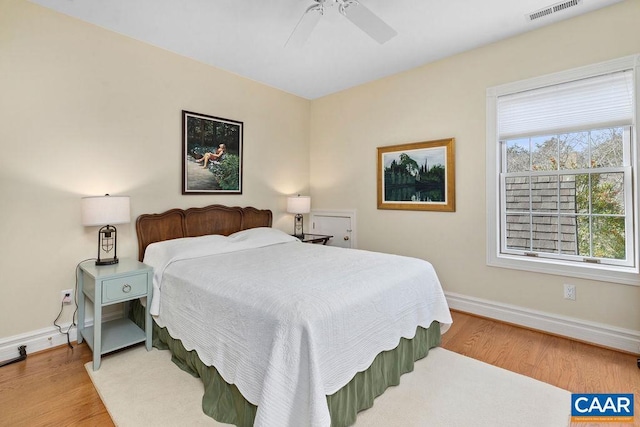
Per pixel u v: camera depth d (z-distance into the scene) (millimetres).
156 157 2924
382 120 3688
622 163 2342
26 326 2246
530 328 2684
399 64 3303
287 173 4211
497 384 1884
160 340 2322
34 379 1928
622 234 2357
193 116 3182
